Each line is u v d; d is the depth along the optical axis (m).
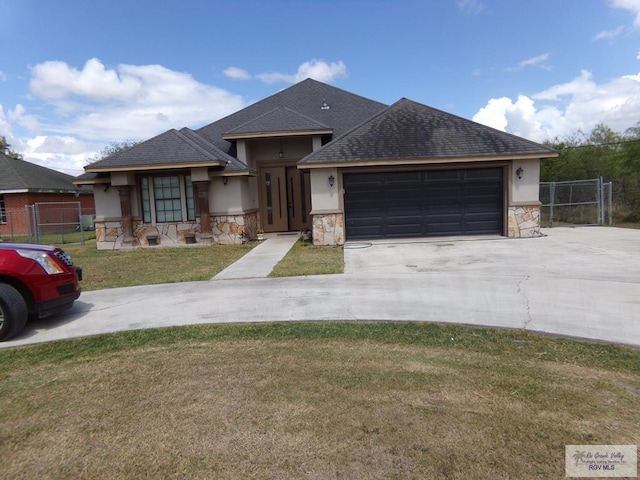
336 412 3.27
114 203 14.57
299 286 7.69
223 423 3.17
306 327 5.39
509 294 6.63
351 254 11.01
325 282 7.92
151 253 13.03
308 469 2.61
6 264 5.45
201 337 5.18
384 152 12.84
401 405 3.36
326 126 16.31
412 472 2.55
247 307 6.46
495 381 3.76
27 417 3.39
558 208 18.28
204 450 2.84
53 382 4.05
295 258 10.78
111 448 2.91
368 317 5.73
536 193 12.94
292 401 3.47
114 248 14.52
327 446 2.83
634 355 4.27
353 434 2.96
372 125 14.05
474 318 5.55
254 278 8.58
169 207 14.42
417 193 13.33
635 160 19.00
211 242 14.26
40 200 25.19
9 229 24.19
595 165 22.38
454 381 3.77
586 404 3.33
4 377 4.23
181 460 2.74
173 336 5.26
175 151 14.02
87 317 6.31
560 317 5.46
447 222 13.39
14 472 2.69
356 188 13.29
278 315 5.97
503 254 10.17
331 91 19.73
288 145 16.42
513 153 12.58
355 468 2.60
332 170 13.00
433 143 13.10
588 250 10.31
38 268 5.63
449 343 4.74
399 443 2.85
